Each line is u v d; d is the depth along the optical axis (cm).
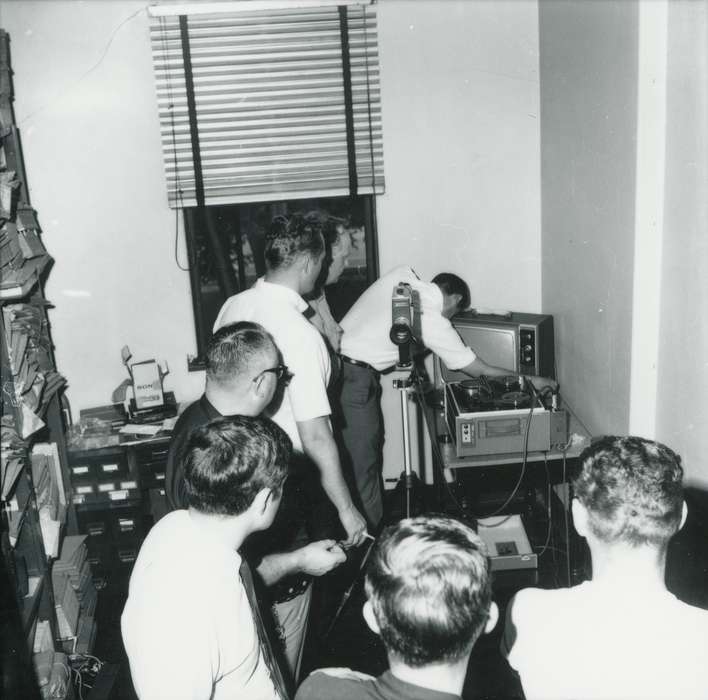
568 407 357
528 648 127
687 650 117
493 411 298
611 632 120
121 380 396
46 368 321
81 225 378
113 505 354
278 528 224
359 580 332
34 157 368
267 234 253
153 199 379
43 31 355
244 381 192
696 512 239
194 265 388
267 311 247
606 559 123
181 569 141
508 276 402
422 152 385
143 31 360
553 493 365
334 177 384
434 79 377
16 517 226
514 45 374
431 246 397
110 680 272
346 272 400
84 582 316
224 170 378
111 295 387
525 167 388
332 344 328
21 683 187
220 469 144
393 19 369
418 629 102
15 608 185
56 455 315
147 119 370
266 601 197
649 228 258
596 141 300
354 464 353
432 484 417
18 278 243
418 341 334
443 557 104
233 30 363
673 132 243
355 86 375
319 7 364
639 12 246
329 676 116
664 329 260
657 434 271
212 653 138
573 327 345
